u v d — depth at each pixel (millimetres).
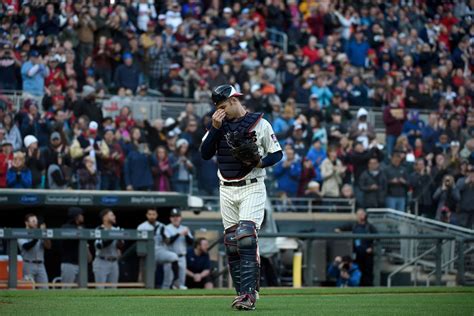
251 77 73438
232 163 28344
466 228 67562
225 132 28281
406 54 85312
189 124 65812
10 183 57656
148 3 74688
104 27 69312
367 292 40438
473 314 27219
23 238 43562
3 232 43281
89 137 60781
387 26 86062
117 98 67312
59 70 65625
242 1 82750
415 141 74500
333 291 40562
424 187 70438
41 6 67562
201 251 51625
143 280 46438
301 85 74312
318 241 56531
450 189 69562
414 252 63719
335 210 68875
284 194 67062
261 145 28516
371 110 78188
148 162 62625
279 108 70250
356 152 69250
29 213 50781
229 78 72188
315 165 68188
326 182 68375
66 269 47000
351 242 57500
